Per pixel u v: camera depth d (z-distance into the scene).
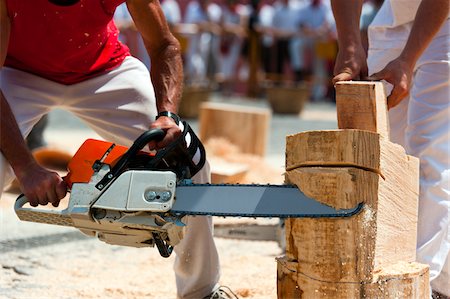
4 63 7.26
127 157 5.70
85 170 5.90
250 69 38.47
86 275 9.72
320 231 5.37
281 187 5.43
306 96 32.81
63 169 16.09
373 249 5.43
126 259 10.52
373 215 5.39
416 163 6.24
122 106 7.43
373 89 5.59
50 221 6.09
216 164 15.34
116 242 6.02
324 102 40.44
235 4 38.28
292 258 5.54
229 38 38.25
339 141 5.30
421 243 7.50
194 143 6.41
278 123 28.88
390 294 5.58
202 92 29.27
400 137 8.20
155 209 5.43
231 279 9.38
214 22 37.12
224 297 7.84
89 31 6.96
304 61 38.88
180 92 7.09
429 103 7.62
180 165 6.09
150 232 5.69
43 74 7.29
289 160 5.47
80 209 5.59
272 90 32.47
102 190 5.55
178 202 5.55
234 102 36.28
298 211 5.37
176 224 5.54
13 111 7.18
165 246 5.95
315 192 5.33
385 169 5.55
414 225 6.32
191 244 7.52
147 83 7.55
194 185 5.57
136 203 5.45
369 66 8.27
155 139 6.05
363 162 5.32
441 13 6.89
